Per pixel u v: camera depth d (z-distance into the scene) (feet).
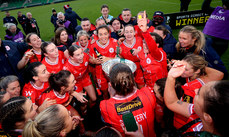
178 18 22.24
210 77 5.37
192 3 37.78
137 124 3.81
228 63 13.28
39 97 7.03
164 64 7.41
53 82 6.03
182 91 5.08
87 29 13.89
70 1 84.79
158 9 38.04
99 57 9.09
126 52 9.55
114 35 12.89
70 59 8.20
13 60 9.12
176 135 3.24
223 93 2.10
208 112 2.27
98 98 11.12
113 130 3.16
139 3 49.73
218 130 2.23
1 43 8.49
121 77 3.83
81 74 8.56
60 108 3.81
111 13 42.11
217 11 8.57
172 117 6.07
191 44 6.96
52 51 7.70
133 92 4.07
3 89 6.15
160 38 7.20
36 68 6.26
